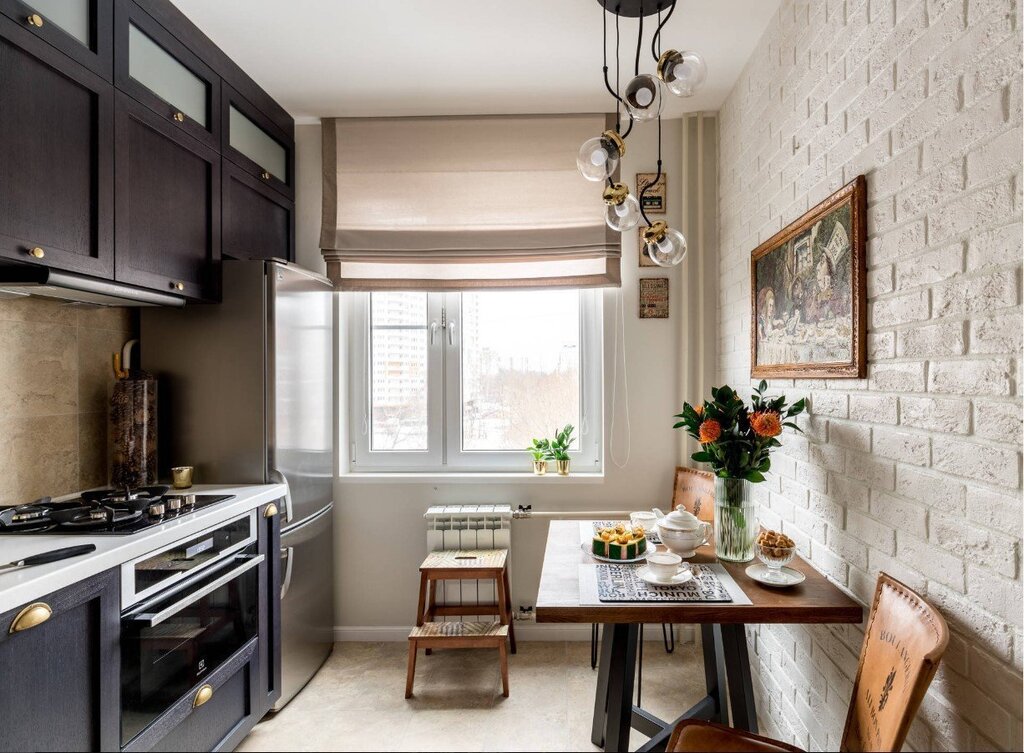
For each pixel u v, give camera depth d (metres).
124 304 2.04
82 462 2.08
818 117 1.68
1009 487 0.95
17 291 1.70
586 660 2.60
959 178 1.07
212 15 2.03
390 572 2.83
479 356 2.96
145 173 1.84
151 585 1.53
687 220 2.73
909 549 1.23
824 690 1.62
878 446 1.35
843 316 1.49
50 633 1.24
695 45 2.20
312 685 2.41
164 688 1.57
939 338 1.13
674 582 1.52
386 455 2.96
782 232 1.88
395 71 2.40
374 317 2.96
